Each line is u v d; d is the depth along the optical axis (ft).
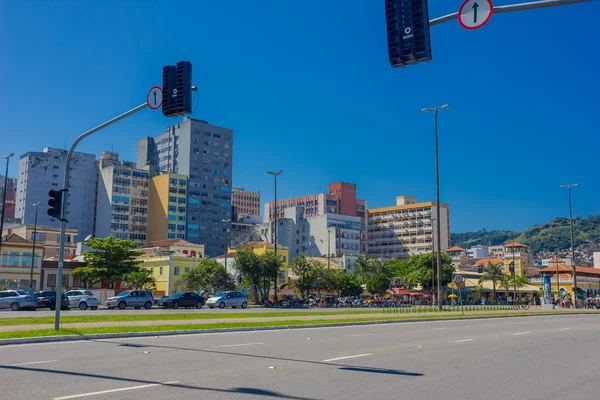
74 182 504.43
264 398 33.14
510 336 81.41
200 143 553.23
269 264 222.28
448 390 37.06
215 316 116.88
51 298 151.53
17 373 40.45
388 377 41.52
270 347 60.90
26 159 486.79
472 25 40.57
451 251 558.15
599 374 45.55
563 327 105.09
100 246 241.35
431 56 40.09
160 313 127.34
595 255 483.92
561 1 38.45
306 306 212.84
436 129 171.22
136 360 48.39
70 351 54.85
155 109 62.80
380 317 120.37
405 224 611.47
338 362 48.98
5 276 242.17
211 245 537.65
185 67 56.13
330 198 643.86
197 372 42.11
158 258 278.46
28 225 320.50
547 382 41.34
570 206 254.88
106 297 203.62
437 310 164.86
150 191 517.55
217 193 554.87
